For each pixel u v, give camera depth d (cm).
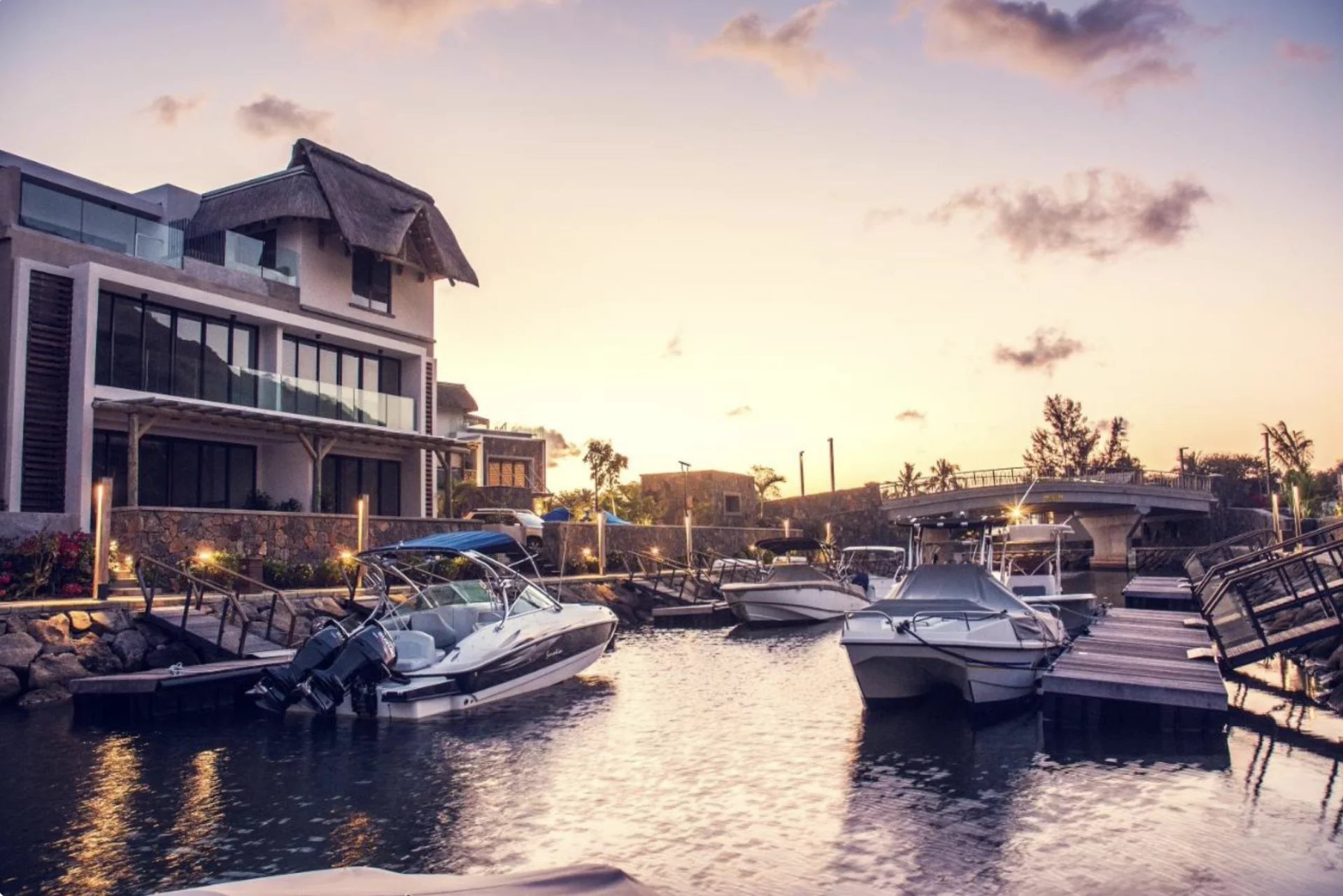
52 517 1958
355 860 765
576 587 2927
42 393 2128
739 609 2716
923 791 934
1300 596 1441
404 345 3088
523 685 1507
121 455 2391
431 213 3256
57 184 2539
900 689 1362
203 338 2547
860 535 6294
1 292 2112
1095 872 710
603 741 1177
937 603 1398
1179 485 5656
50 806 916
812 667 1842
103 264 2250
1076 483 5194
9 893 700
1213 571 1984
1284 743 1119
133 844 805
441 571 2452
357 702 1322
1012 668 1323
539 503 4947
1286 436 6631
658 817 864
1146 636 1678
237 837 820
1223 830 802
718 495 6331
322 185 2773
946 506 5525
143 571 1948
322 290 2833
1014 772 998
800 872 722
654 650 2142
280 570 2164
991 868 723
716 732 1227
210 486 2606
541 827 841
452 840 809
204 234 2773
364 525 2361
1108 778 970
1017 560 2328
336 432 2638
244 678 1470
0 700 1466
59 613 1609
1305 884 682
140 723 1327
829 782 975
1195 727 1170
